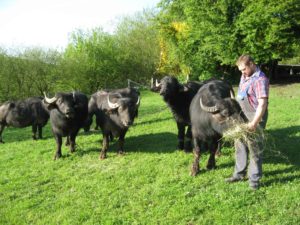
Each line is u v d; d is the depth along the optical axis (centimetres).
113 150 938
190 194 625
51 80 2800
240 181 651
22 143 1166
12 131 1557
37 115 1210
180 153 865
